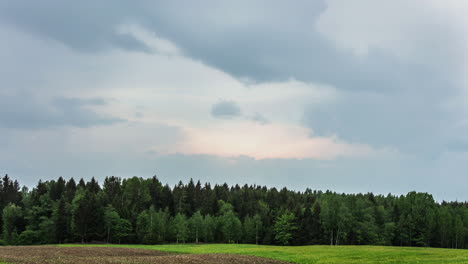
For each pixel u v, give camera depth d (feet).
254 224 411.75
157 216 372.38
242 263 135.33
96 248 203.21
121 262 124.77
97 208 353.10
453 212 452.35
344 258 159.02
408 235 378.94
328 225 375.25
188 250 204.23
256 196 598.75
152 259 138.21
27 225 369.50
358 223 368.07
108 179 530.27
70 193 422.41
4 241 337.72
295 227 381.19
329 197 435.94
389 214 419.95
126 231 361.51
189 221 384.27
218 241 402.11
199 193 542.57
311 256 167.73
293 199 551.59
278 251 196.85
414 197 457.68
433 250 205.57
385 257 162.40
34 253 157.58
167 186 524.52
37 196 410.52
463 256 166.40
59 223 341.41
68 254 159.33
